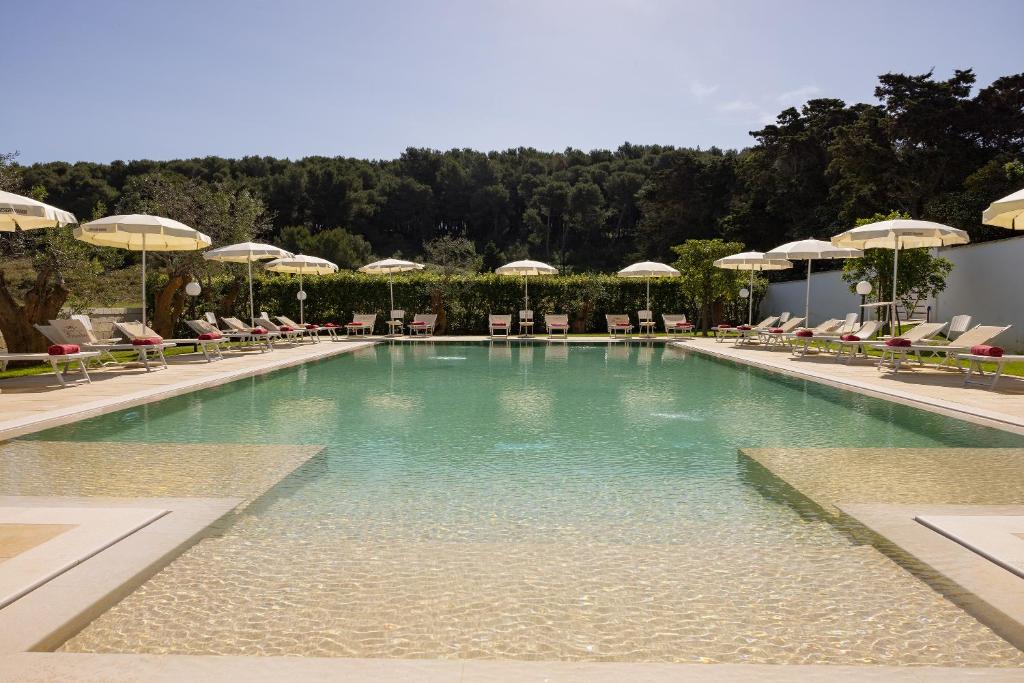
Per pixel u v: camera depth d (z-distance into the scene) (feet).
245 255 49.11
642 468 15.58
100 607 8.17
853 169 103.96
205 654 7.30
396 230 188.34
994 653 7.40
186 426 20.85
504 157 221.46
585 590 9.02
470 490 13.74
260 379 33.65
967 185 88.38
